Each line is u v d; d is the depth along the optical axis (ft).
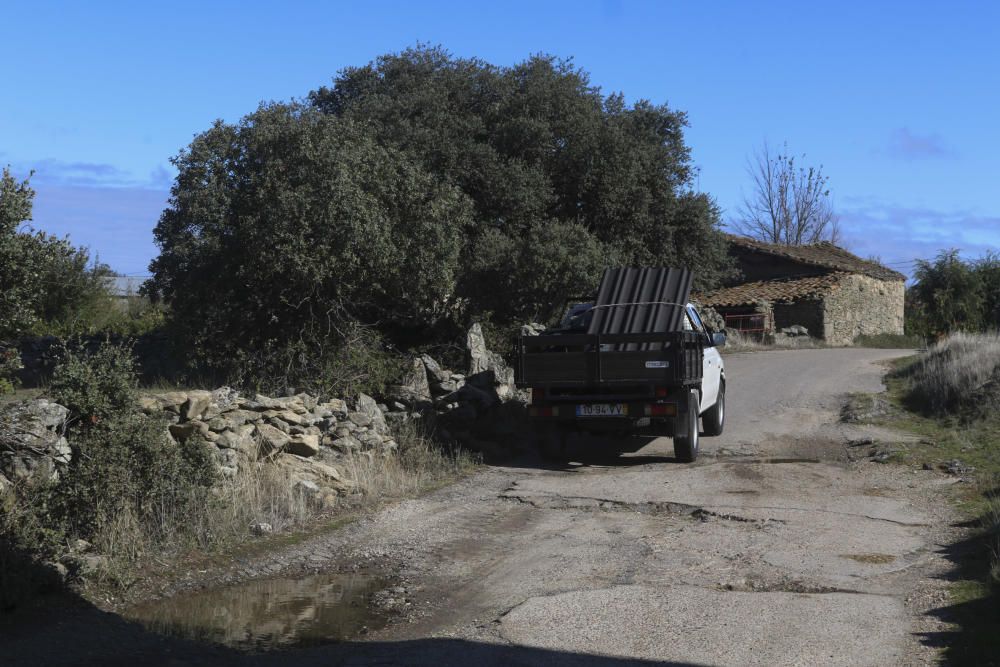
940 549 24.03
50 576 19.90
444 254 51.65
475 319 59.41
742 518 28.04
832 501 30.37
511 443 43.21
